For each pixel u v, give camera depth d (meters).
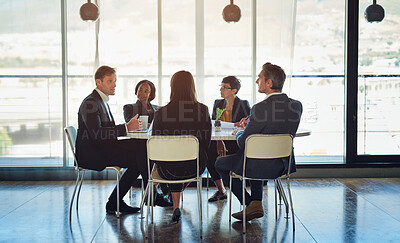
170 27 5.12
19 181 5.19
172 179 3.31
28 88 5.25
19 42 5.21
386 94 5.25
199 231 3.36
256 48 5.04
